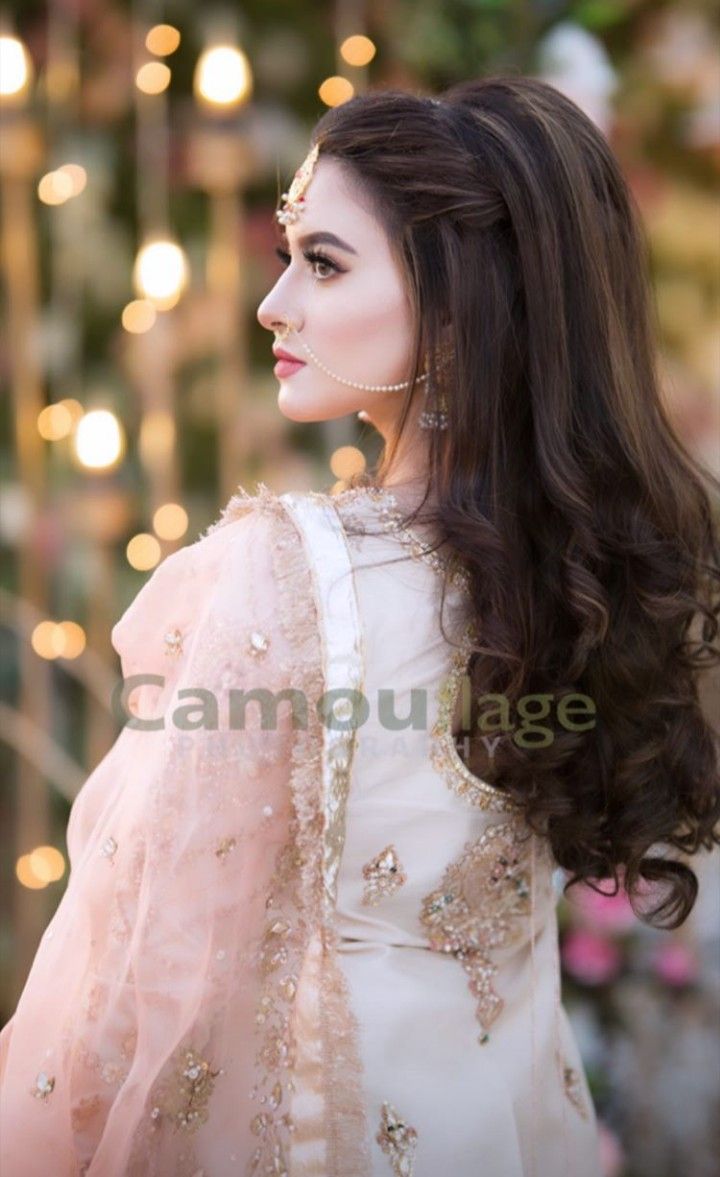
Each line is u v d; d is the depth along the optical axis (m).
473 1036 2.05
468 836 2.03
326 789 1.87
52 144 4.62
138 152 4.78
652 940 3.87
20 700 4.68
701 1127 3.86
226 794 1.87
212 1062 1.91
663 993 3.92
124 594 4.64
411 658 1.97
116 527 4.27
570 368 2.14
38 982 1.95
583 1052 3.84
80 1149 1.91
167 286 3.86
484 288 2.06
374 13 4.55
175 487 4.25
